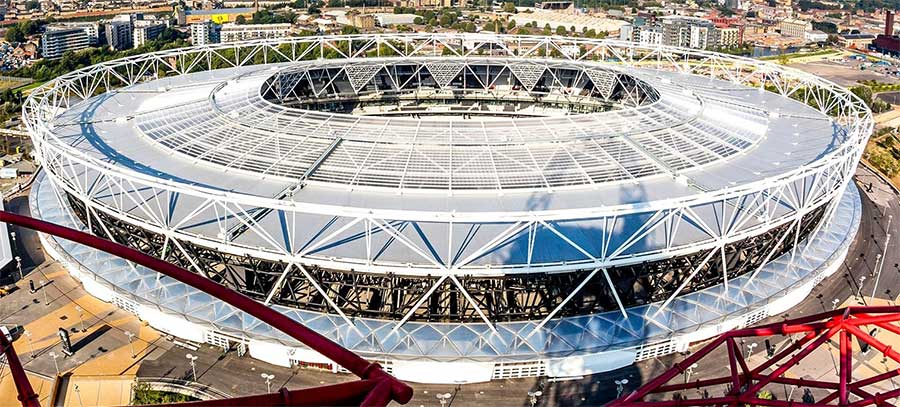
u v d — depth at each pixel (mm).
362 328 73250
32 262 100812
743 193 72312
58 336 82375
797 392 74312
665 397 72250
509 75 162625
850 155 83625
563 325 74500
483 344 71375
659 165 88688
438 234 76188
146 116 108188
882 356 81188
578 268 69875
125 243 86562
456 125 99250
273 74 139500
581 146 93312
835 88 126875
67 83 122125
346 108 156750
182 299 77375
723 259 76375
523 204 79688
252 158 90000
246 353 78250
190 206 81938
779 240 86625
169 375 74750
